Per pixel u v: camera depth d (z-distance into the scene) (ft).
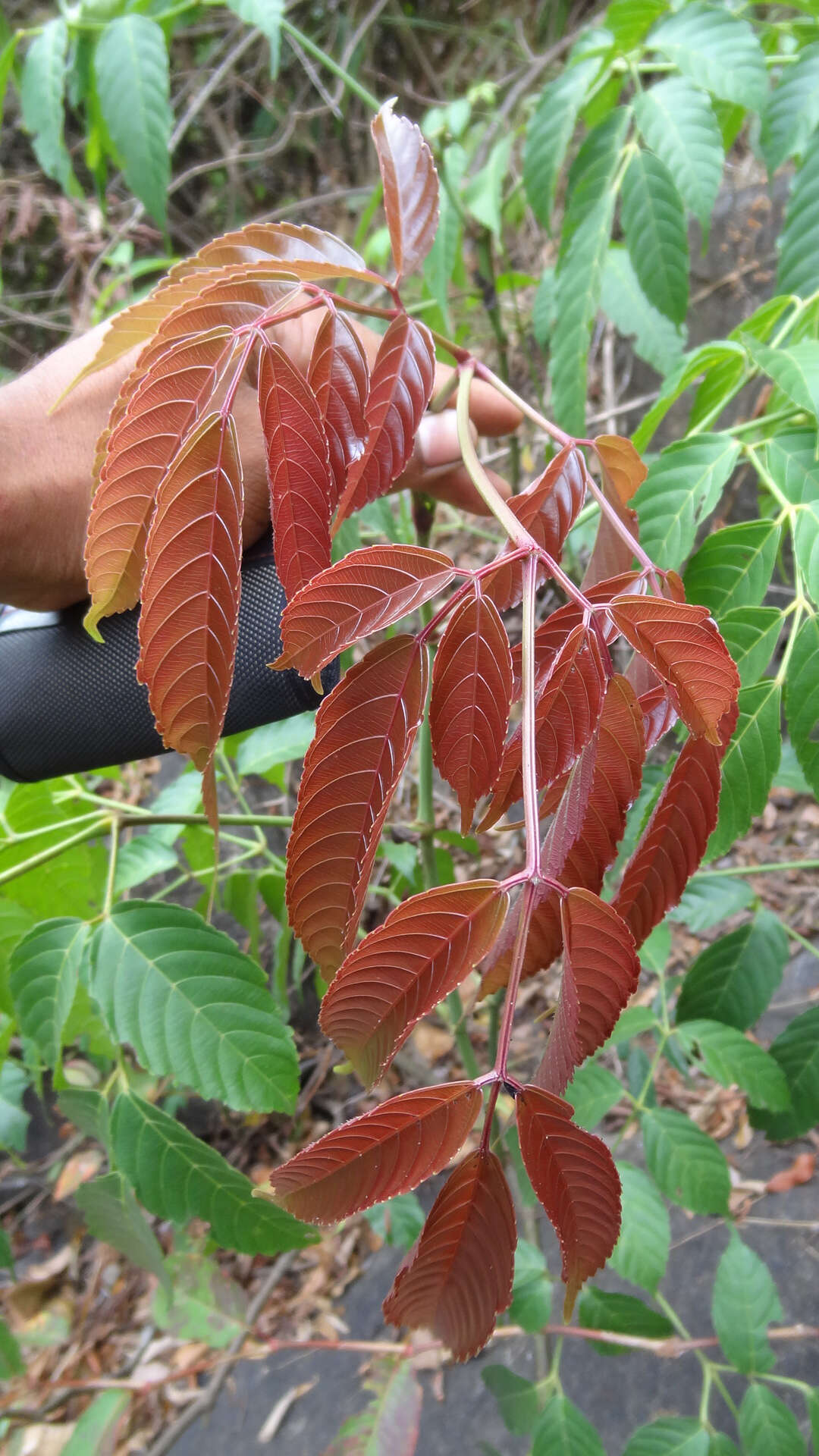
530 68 3.35
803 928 3.23
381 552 0.53
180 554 0.52
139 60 1.55
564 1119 0.48
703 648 0.56
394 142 0.68
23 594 0.95
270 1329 2.91
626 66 1.40
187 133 4.82
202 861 1.97
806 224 1.21
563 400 1.43
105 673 0.95
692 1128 1.54
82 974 1.30
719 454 1.10
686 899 1.69
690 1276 2.62
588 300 1.38
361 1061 0.52
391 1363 1.51
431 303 1.94
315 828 0.56
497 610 0.56
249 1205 1.31
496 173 2.06
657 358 2.04
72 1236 3.38
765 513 1.58
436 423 1.11
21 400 0.90
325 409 0.60
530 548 0.55
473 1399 2.46
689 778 0.63
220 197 4.94
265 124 4.77
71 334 4.40
